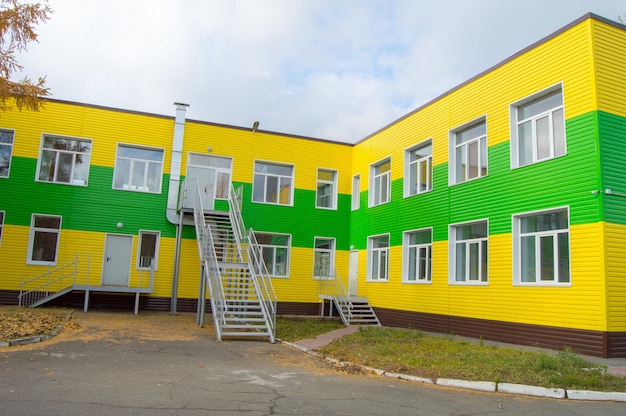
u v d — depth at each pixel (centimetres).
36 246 1894
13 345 976
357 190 2302
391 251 1920
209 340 1250
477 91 1541
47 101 1953
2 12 1270
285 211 2216
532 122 1353
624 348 1080
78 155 1992
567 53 1241
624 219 1138
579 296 1136
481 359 965
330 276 2247
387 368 922
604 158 1139
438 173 1691
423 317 1675
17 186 1880
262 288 2119
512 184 1373
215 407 598
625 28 1234
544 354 946
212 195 2108
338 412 609
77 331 1228
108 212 1975
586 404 711
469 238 1548
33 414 535
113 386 684
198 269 2050
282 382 779
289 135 2270
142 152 2072
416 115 1848
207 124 2145
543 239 1273
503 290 1355
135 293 1886
